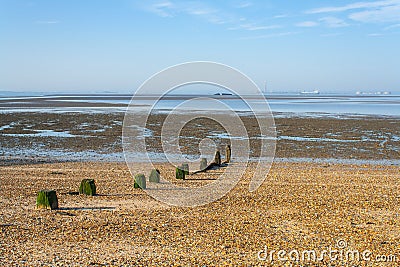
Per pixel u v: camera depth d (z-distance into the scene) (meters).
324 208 12.39
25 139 28.25
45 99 105.81
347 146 27.14
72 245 9.09
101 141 27.89
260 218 11.33
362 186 15.55
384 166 20.67
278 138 30.22
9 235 9.66
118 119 41.75
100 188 14.71
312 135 31.98
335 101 116.75
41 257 8.39
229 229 10.34
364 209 12.34
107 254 8.59
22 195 13.50
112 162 20.84
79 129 33.84
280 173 18.27
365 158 23.30
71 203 12.66
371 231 10.35
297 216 11.55
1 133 30.88
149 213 11.68
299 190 14.76
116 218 11.13
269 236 9.88
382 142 28.98
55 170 18.20
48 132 32.00
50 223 10.62
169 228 10.34
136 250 8.84
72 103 79.00
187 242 9.38
